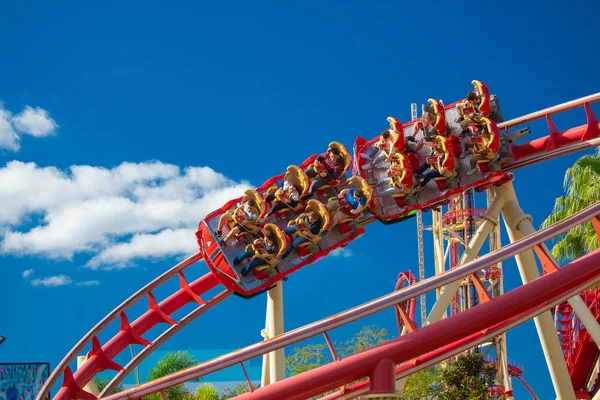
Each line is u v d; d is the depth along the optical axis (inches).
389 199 1269.7
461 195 1909.4
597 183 1370.6
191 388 2305.6
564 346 1620.3
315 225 1176.8
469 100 1254.3
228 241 1205.7
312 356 1867.6
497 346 1699.1
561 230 965.2
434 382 1605.6
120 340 1248.2
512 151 1272.1
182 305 1317.7
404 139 1277.1
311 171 1256.8
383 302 921.5
